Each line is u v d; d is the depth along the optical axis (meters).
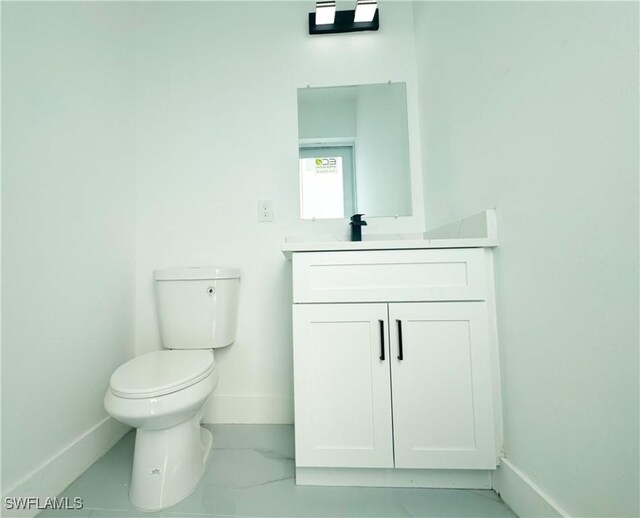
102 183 1.23
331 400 0.93
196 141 1.50
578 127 0.62
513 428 0.86
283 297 1.45
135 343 1.45
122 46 1.40
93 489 0.96
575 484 0.65
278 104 1.51
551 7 0.68
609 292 0.56
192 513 0.86
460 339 0.92
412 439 0.91
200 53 1.52
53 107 0.99
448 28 1.19
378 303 0.94
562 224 0.67
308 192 1.49
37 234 0.91
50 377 0.94
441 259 0.94
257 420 1.41
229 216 1.48
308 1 1.54
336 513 0.86
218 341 1.29
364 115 1.52
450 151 1.20
